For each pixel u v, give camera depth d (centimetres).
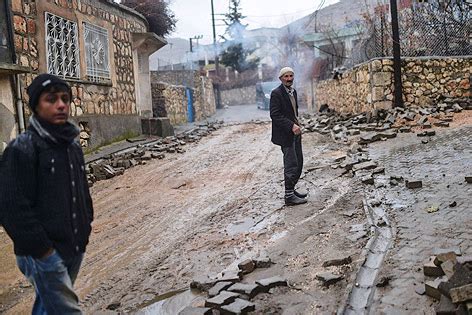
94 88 1360
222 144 1507
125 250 597
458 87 1477
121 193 917
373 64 1426
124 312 430
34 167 283
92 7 1365
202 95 3180
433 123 1209
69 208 300
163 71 3088
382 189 711
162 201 831
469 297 321
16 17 1006
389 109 1426
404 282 398
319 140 1348
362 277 429
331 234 564
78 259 315
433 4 1545
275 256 519
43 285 289
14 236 275
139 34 1659
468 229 488
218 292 429
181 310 414
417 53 1508
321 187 804
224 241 593
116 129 1490
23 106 998
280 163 1088
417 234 502
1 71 906
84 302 458
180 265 530
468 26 1548
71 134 303
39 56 1084
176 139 1620
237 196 817
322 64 2666
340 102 1903
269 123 2105
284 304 401
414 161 862
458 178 697
